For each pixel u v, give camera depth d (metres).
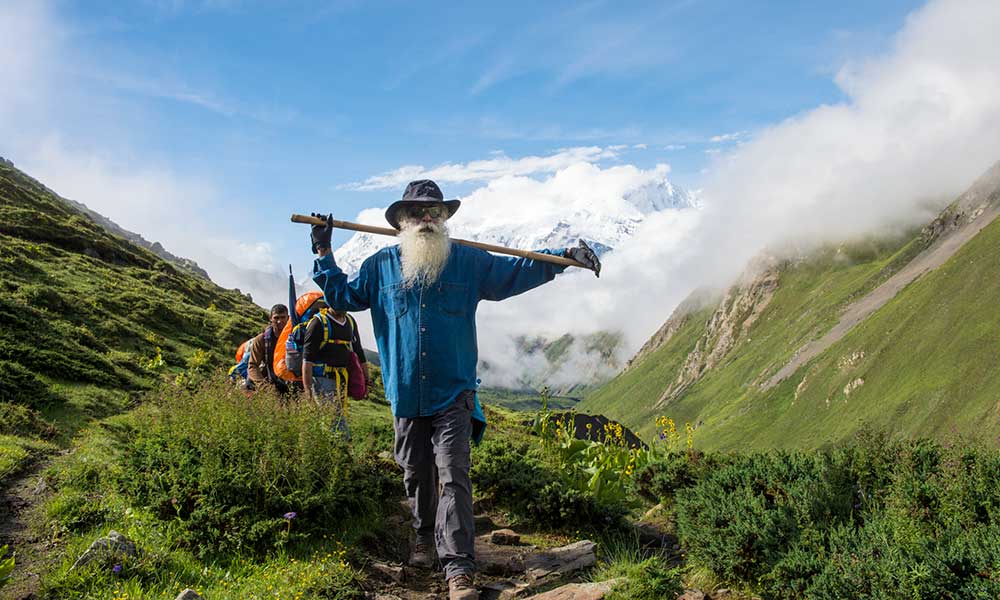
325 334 8.32
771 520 5.54
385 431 9.95
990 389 146.62
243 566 5.53
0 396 11.98
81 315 22.14
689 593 5.20
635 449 10.92
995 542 4.44
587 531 7.38
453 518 5.39
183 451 6.39
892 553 4.53
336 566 5.48
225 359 24.36
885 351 188.62
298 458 6.51
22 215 39.28
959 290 188.25
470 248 5.81
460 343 5.68
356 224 5.88
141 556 5.21
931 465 6.31
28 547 5.43
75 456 7.71
